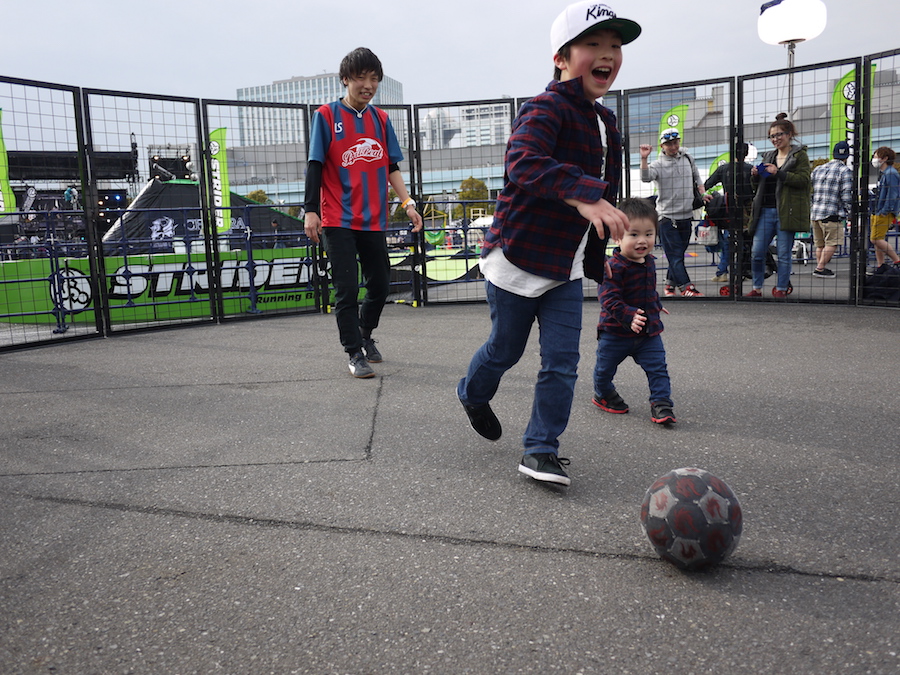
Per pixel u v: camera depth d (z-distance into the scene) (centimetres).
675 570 215
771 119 812
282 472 312
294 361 566
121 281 859
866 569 213
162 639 186
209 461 329
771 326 655
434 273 1117
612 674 166
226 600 205
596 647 177
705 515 206
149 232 866
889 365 480
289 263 884
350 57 485
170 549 239
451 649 178
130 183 771
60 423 401
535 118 258
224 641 184
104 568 226
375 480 299
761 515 254
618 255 376
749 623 186
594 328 679
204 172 797
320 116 487
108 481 306
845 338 582
